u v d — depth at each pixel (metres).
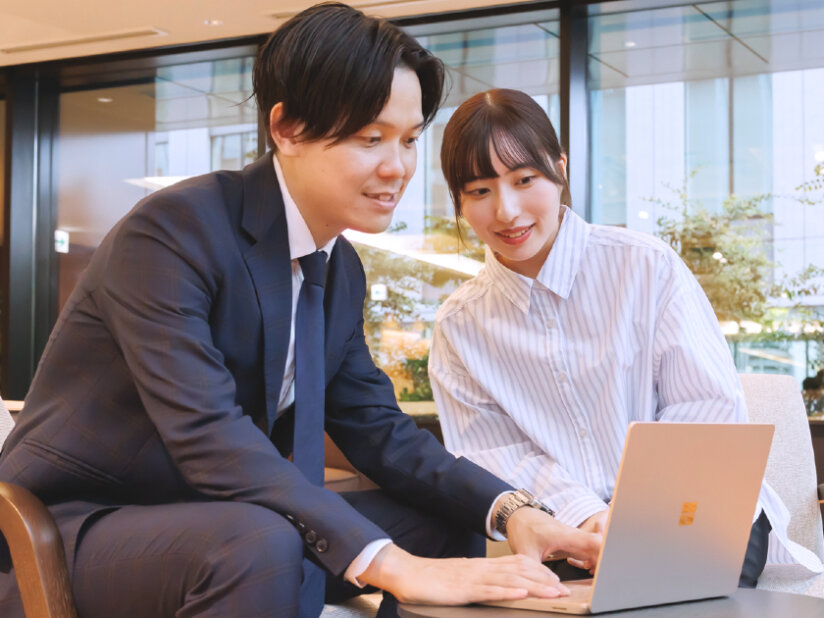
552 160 1.85
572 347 1.98
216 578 1.17
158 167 6.54
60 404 1.41
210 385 1.33
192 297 1.38
